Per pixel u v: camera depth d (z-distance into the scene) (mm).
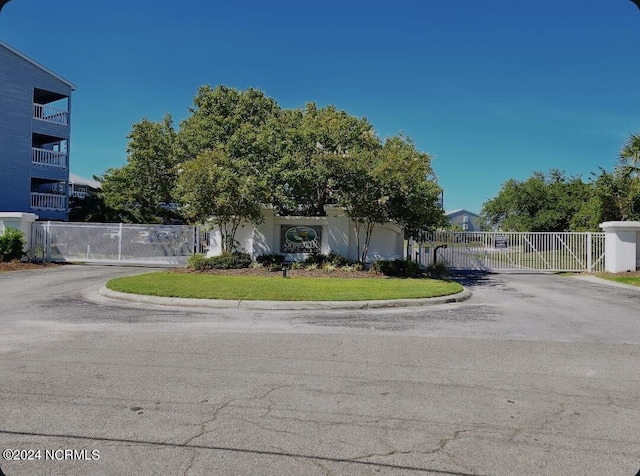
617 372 6312
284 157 18281
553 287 16844
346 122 20125
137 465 3744
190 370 6211
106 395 5238
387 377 6008
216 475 3607
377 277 17344
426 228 22625
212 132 24938
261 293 12281
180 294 12055
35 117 31172
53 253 22734
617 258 21000
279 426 4488
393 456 3939
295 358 6867
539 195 45531
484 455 3973
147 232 22625
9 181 29750
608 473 3695
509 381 5891
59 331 8578
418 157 17703
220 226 19422
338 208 19984
